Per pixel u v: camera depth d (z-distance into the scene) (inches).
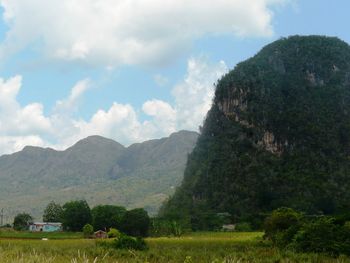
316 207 6190.9
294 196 6702.8
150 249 1904.5
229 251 1753.2
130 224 4160.9
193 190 7593.5
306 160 7465.6
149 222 4288.9
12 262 586.6
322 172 7229.3
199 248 2003.0
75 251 1466.5
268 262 1332.4
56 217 6392.7
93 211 5073.8
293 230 2043.6
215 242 2479.1
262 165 7411.4
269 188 6934.1
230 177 7352.4
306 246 1752.0
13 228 5398.6
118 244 1894.7
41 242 2375.7
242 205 6673.2
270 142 7805.1
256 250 1811.0
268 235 2453.2
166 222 4682.6
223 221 5620.1
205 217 5753.0
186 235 4079.7
